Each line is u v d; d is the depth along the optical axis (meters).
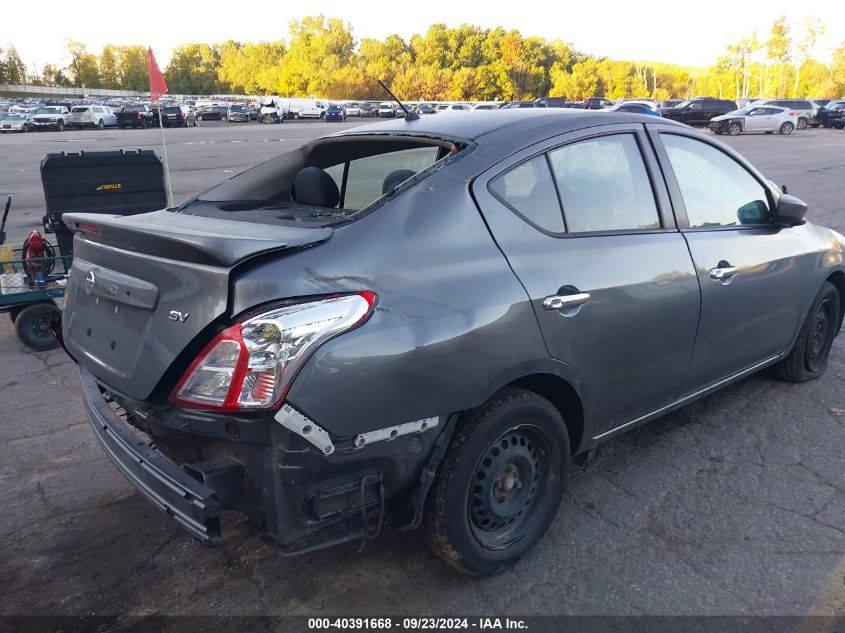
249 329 2.09
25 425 4.33
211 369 2.14
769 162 20.64
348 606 2.66
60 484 3.61
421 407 2.33
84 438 4.14
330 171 3.69
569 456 2.96
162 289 2.32
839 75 83.94
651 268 3.10
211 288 2.17
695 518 3.20
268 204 3.36
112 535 3.16
